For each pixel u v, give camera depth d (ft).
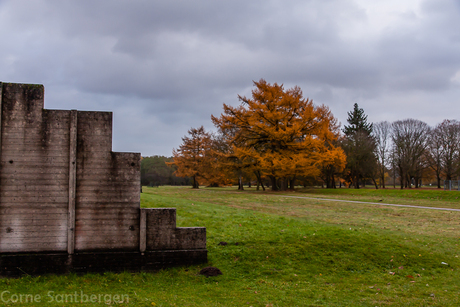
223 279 27.45
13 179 27.17
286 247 34.12
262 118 148.05
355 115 226.17
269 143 158.20
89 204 28.27
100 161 28.55
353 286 26.86
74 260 27.58
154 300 22.07
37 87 27.73
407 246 36.47
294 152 148.36
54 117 27.89
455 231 48.67
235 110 147.95
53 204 27.63
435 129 170.50
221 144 191.01
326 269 30.32
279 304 22.57
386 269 31.14
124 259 28.43
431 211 73.82
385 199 105.70
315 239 36.68
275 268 30.09
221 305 21.83
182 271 28.68
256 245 34.65
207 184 223.10
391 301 23.76
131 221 28.94
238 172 179.83
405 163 171.22
